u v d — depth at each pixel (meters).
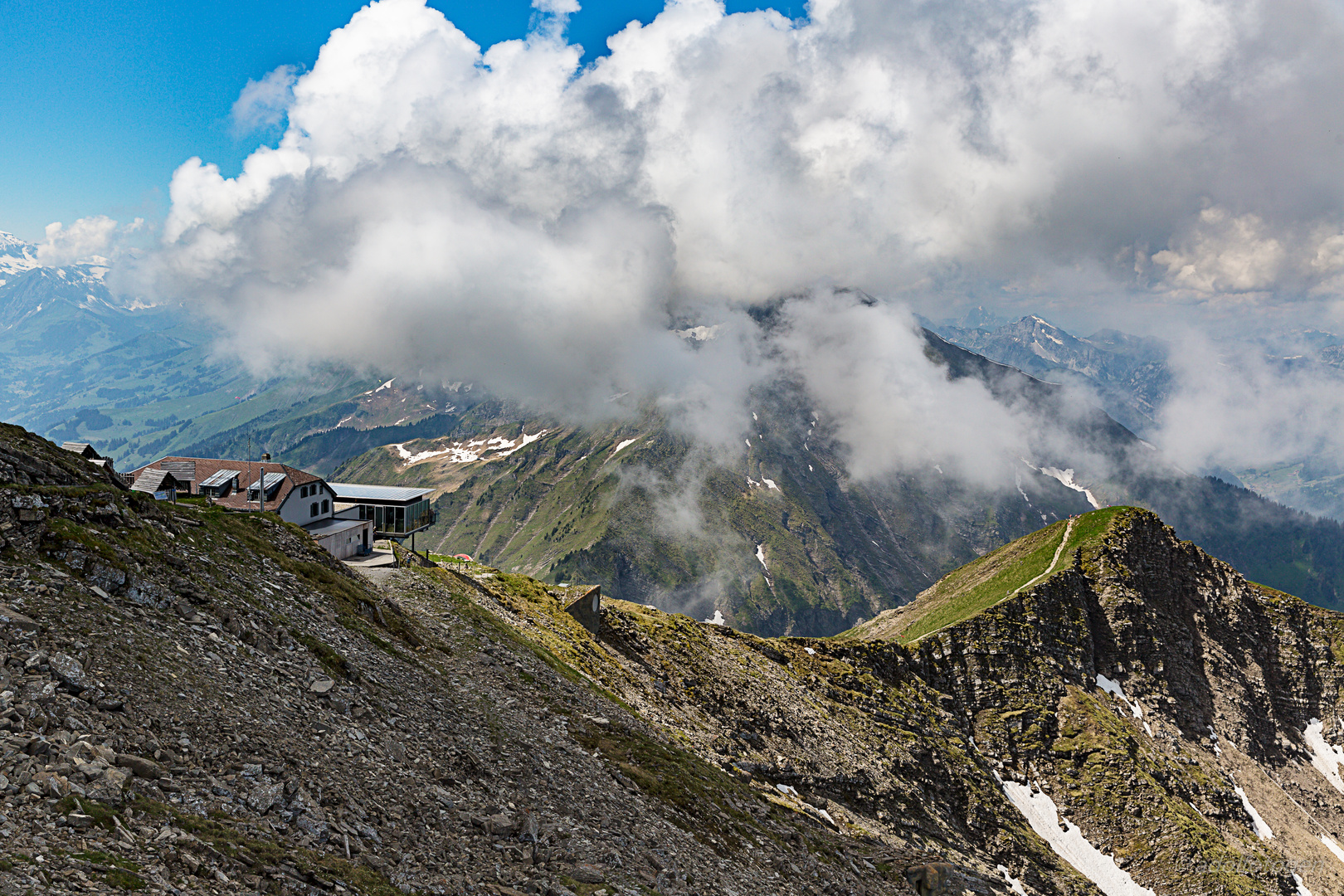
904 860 70.81
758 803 65.12
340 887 21.91
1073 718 178.38
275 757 27.05
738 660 128.00
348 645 44.72
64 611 28.61
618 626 110.06
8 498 34.00
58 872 16.42
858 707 137.62
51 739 21.00
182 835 19.95
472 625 68.81
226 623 36.44
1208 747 198.00
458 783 35.06
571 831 36.88
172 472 91.56
